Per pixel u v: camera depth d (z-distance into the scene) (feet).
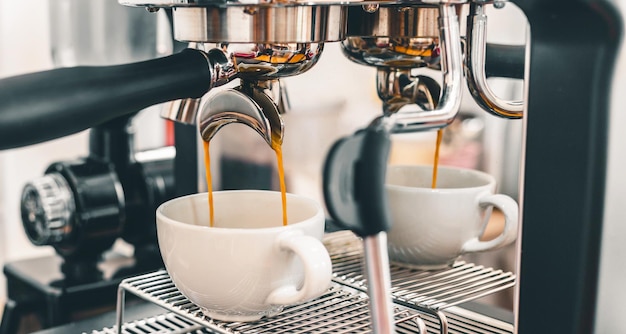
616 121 1.06
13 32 3.53
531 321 1.16
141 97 1.20
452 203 1.61
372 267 1.02
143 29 2.32
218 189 1.92
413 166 1.82
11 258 3.67
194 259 1.34
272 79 1.34
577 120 1.08
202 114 1.42
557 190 1.11
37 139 1.13
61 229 2.22
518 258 1.17
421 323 1.35
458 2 1.17
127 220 2.34
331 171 1.01
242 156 1.94
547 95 1.10
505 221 1.60
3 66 3.53
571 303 1.12
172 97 1.25
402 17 1.46
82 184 2.24
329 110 1.96
